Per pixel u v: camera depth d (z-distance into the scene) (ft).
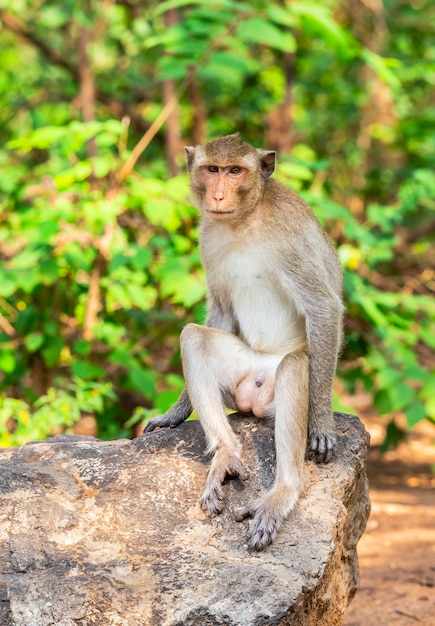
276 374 23.77
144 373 38.86
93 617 19.62
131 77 66.39
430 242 67.92
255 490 23.04
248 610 19.22
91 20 56.34
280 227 25.45
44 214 39.81
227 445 23.80
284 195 26.00
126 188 42.63
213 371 25.18
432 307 45.21
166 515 22.47
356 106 69.15
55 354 40.75
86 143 51.65
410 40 68.28
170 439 24.84
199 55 43.57
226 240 25.93
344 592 24.20
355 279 42.70
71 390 44.70
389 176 68.23
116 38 68.23
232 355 26.05
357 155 69.92
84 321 43.09
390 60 46.78
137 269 40.27
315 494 22.93
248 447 24.17
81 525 22.07
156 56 65.26
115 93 66.69
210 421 24.17
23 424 37.99
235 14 46.88
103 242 41.73
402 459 54.34
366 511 26.05
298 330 26.37
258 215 25.57
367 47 68.49
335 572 22.72
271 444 24.17
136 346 44.37
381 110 69.87
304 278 25.25
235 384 26.05
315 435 24.23
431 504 42.70
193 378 24.62
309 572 20.47
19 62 72.49
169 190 41.11
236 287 26.25
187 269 39.01
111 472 23.49
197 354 24.84
